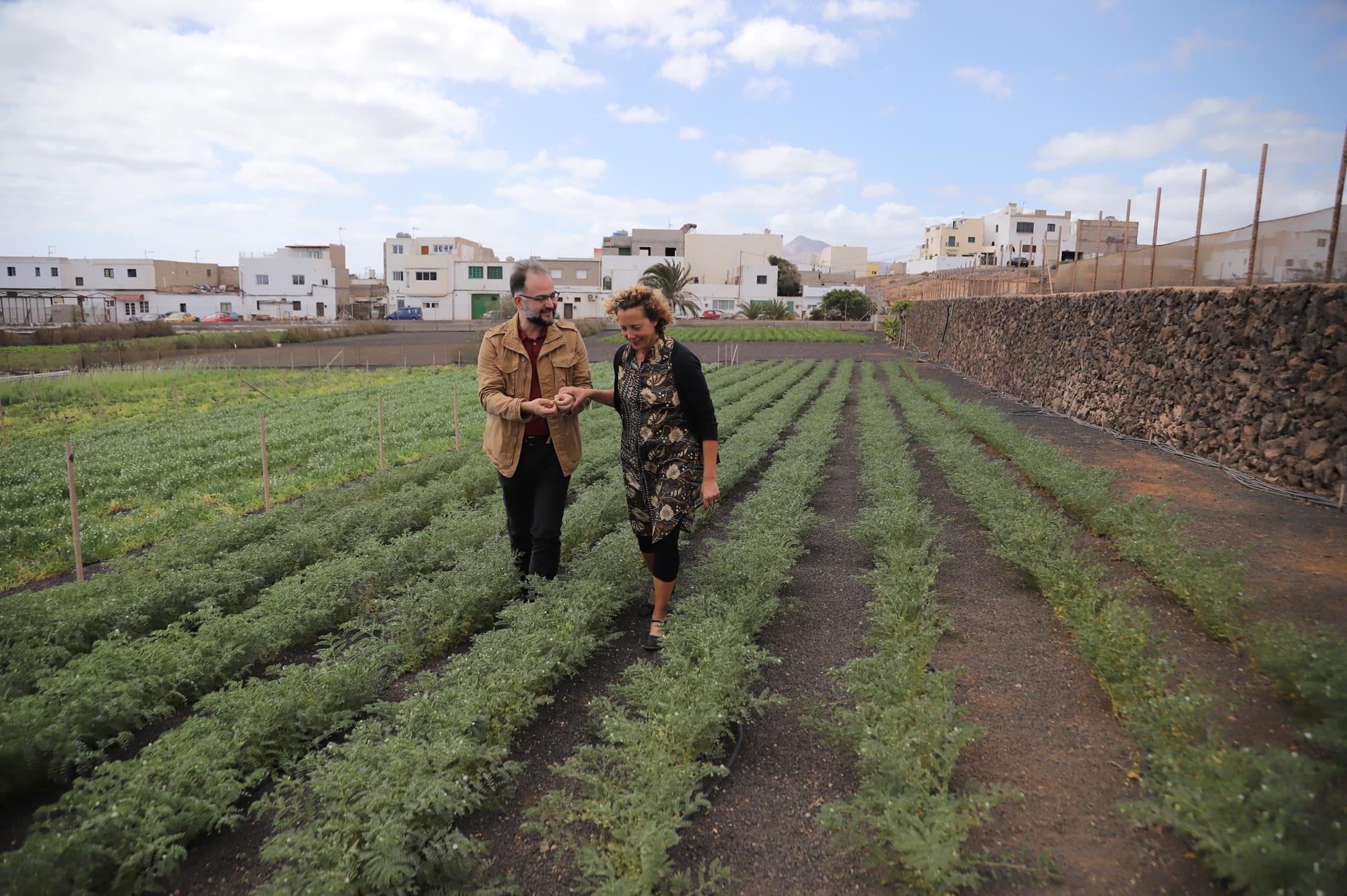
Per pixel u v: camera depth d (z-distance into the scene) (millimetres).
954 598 5598
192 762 3217
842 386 22203
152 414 20188
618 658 4770
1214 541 6492
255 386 26828
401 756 3170
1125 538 6090
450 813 3012
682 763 3328
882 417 14539
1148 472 9797
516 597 5457
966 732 3195
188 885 2922
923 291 47281
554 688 4375
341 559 6012
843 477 10461
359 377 30031
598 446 11477
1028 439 10484
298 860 2727
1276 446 9109
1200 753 2914
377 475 9859
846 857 2949
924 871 2564
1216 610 4445
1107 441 12562
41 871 2576
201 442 14516
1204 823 2621
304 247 88125
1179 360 11688
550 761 3672
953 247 101375
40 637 4750
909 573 5516
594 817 2982
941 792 2936
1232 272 10938
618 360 4801
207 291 87625
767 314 79250
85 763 3572
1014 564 5945
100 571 7270
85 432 16125
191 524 8695
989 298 24969
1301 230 9422
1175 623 4848
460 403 19922
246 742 3598
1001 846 2918
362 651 4410
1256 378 9641
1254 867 2338
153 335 52625
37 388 24484
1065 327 16875
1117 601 4340
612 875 2676
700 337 53125
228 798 3207
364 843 2855
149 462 12195
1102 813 3074
